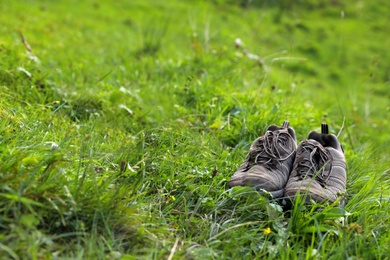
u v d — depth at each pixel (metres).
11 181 3.09
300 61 17.66
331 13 24.66
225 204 3.83
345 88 15.70
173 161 4.23
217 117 5.81
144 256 3.03
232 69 8.45
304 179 3.95
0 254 2.77
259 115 5.94
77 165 3.76
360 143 7.44
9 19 12.48
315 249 3.35
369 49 20.84
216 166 4.42
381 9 26.03
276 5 23.80
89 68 8.48
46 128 4.37
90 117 5.33
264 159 4.15
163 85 7.62
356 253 3.32
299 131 6.19
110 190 3.53
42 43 10.45
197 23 18.28
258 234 3.53
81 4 17.88
